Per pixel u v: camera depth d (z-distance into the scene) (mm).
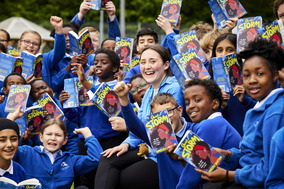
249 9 20328
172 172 4090
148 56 4980
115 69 5848
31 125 5355
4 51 7504
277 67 3562
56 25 6625
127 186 4578
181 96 4840
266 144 3350
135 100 5648
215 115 3957
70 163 5121
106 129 5422
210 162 3492
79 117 5789
